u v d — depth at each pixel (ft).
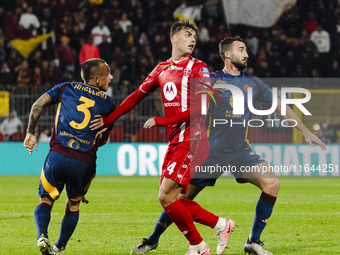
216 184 94.17
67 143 33.27
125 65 127.95
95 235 44.55
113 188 85.66
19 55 131.95
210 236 44.24
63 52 127.34
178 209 32.91
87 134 33.58
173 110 34.32
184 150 33.24
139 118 108.58
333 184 94.07
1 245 39.75
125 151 109.09
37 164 109.91
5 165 109.81
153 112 108.27
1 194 76.74
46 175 33.42
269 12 136.67
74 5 138.51
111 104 34.81
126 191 81.35
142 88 35.24
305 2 145.59
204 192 80.84
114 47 132.67
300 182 97.60
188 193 37.45
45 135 110.22
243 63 38.14
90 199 71.26
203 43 132.77
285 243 40.65
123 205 65.26
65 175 33.32
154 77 35.04
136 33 134.62
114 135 109.70
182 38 34.37
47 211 33.32
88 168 33.60
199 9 140.56
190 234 33.22
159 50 132.05
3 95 107.24
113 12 142.00
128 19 141.79
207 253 33.53
